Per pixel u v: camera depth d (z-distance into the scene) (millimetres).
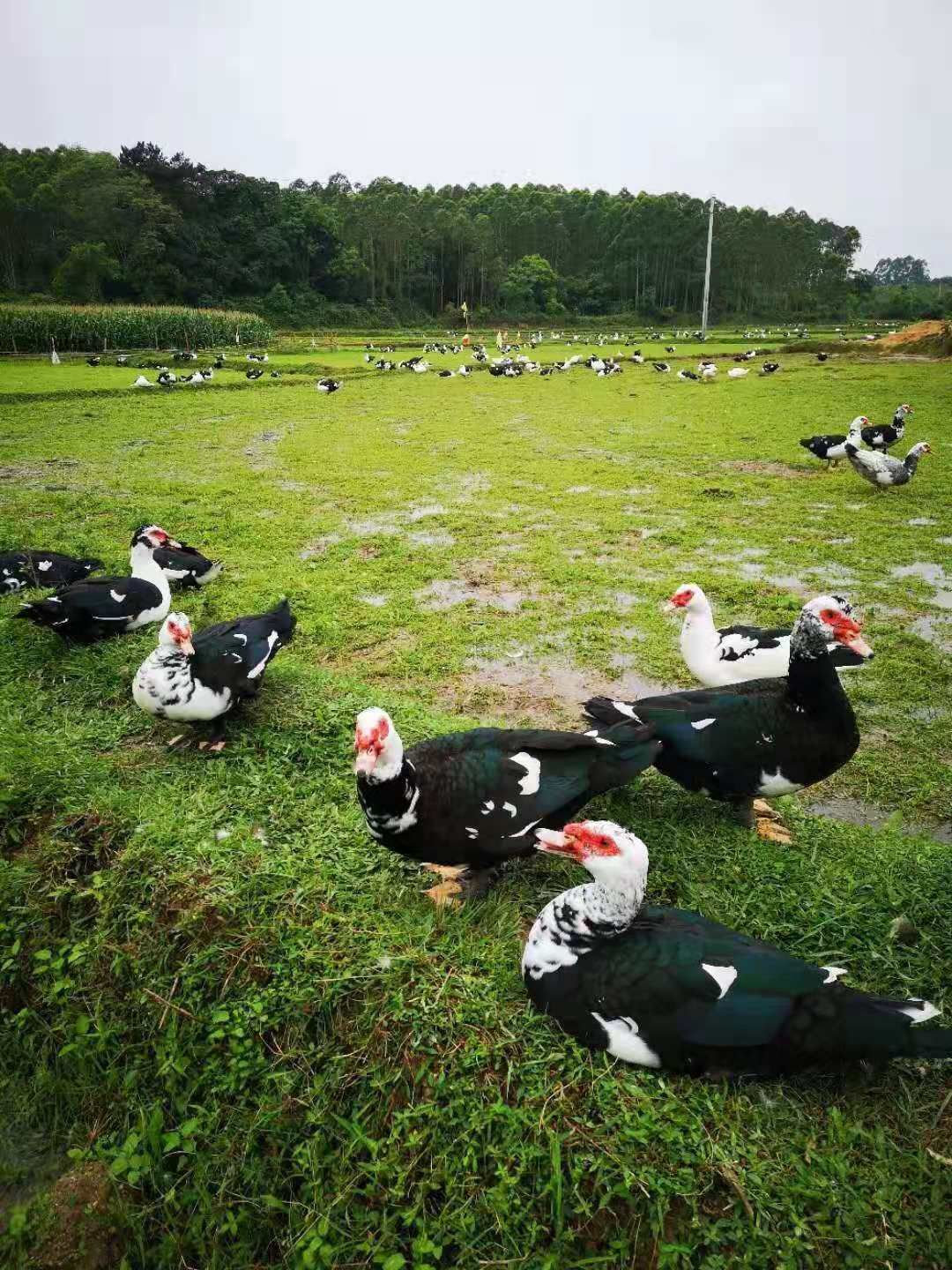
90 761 4801
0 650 6488
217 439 17438
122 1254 2953
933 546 9445
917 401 21250
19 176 66125
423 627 7293
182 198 69688
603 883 2934
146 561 6973
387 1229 2641
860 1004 2727
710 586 8227
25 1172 3232
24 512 10961
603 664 6578
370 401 24969
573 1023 2959
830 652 4227
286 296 71812
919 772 5059
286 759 4840
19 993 3705
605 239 101312
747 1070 2795
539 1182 2611
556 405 23688
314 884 3744
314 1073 3068
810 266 98688
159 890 3746
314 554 9469
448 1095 2854
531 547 9648
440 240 86500
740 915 3605
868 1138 2680
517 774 3717
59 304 55500
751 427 18328
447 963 3324
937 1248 2387
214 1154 3021
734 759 4027
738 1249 2434
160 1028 3348
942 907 3637
